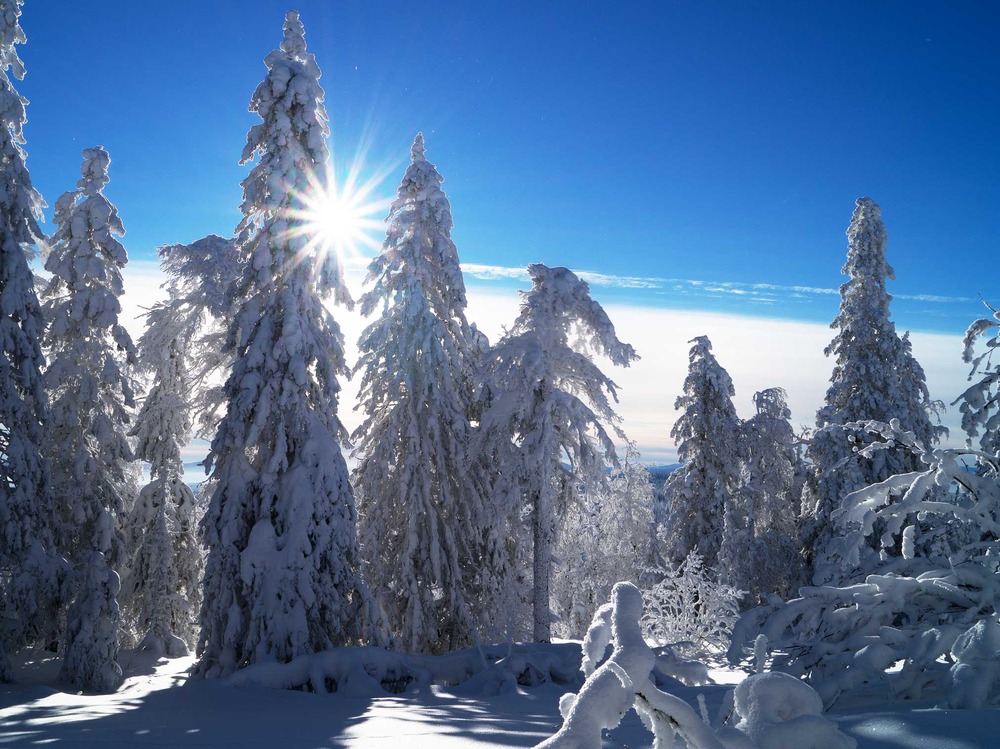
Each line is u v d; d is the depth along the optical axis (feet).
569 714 9.22
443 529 69.87
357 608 52.70
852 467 82.94
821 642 19.42
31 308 61.11
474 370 76.13
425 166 73.00
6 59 64.54
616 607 9.91
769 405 98.43
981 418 24.88
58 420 66.90
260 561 49.60
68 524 66.39
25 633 59.06
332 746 21.30
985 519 21.04
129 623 75.72
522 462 66.33
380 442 69.36
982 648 15.28
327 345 57.47
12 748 23.62
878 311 89.25
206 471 52.39
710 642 64.28
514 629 68.90
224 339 72.69
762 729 10.64
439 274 73.05
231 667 48.85
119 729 26.68
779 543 93.91
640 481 102.47
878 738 13.24
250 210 56.18
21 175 62.54
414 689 40.98
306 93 56.29
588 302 68.54
